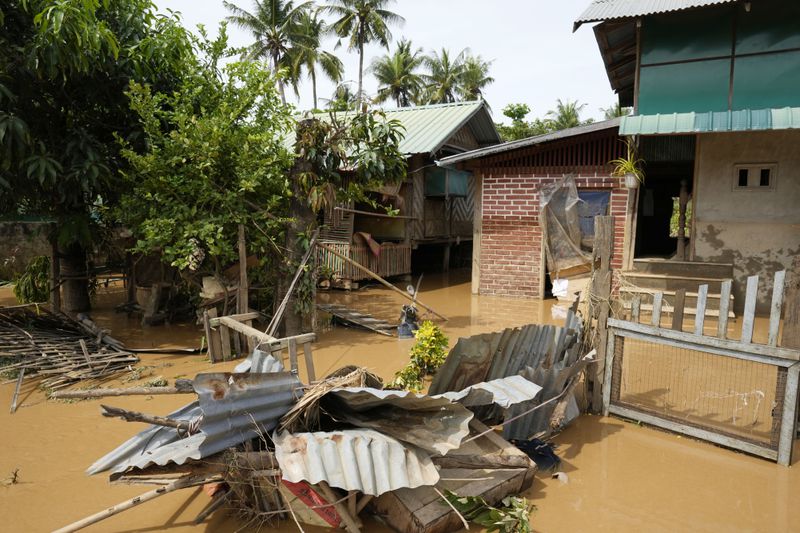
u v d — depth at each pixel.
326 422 4.57
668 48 11.91
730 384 7.07
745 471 5.11
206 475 4.01
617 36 13.33
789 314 5.31
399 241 17.25
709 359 8.05
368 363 8.34
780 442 5.16
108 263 12.47
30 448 5.44
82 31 8.03
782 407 5.14
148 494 3.93
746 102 11.45
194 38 9.92
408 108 20.23
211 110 9.68
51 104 9.66
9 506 4.43
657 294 5.94
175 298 11.49
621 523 4.28
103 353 8.21
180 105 9.32
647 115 11.63
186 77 9.50
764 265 11.76
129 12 9.78
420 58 43.16
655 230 20.39
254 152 9.20
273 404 4.16
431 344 7.29
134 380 7.44
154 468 3.75
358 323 10.59
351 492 3.89
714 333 10.12
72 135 9.30
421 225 17.94
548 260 13.37
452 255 22.20
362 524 4.12
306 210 9.67
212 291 9.91
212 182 9.00
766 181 11.75
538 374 5.41
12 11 8.64
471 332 10.33
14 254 16.61
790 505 4.54
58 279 11.05
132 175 9.13
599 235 6.46
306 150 9.35
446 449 3.93
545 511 4.44
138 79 9.75
